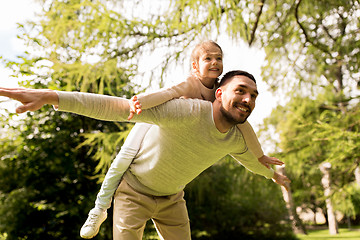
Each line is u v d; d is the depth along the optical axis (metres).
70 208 7.44
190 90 1.89
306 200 12.90
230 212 10.18
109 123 7.93
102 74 5.20
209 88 1.97
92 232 2.08
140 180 2.08
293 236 11.28
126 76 5.47
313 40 5.62
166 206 2.17
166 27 5.18
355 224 18.69
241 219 10.37
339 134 5.31
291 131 6.09
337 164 5.57
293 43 5.57
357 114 5.80
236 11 4.51
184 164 1.95
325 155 6.10
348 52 5.56
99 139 5.95
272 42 5.49
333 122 5.88
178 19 4.88
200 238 10.13
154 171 2.00
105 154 5.92
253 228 10.78
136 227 2.06
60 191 7.97
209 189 9.64
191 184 9.32
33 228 7.86
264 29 5.48
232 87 1.75
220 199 10.10
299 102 5.96
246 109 1.76
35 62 7.12
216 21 4.41
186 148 1.89
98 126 8.12
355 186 6.17
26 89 1.48
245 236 10.58
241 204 10.57
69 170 7.85
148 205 2.09
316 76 5.71
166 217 2.20
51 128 8.06
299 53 5.57
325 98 6.28
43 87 7.19
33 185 8.04
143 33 5.22
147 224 8.02
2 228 7.64
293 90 5.73
